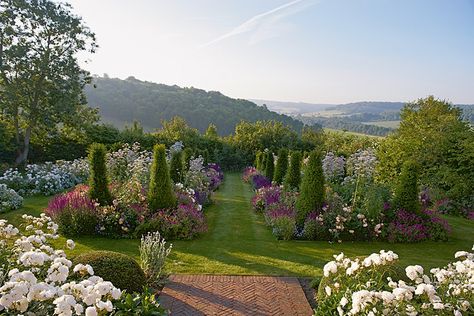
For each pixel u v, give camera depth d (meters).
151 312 4.31
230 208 13.42
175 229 8.95
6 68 18.70
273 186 14.24
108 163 13.12
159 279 6.23
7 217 10.60
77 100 21.77
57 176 14.76
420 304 3.64
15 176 14.51
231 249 8.34
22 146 20.58
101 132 22.91
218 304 5.51
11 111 19.31
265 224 10.95
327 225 9.34
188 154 17.45
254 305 5.51
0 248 4.08
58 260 3.49
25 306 2.67
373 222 9.30
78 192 10.05
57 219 8.89
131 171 12.54
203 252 8.05
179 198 10.68
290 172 12.69
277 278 6.62
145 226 8.86
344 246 8.79
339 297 4.35
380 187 10.59
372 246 8.87
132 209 9.18
